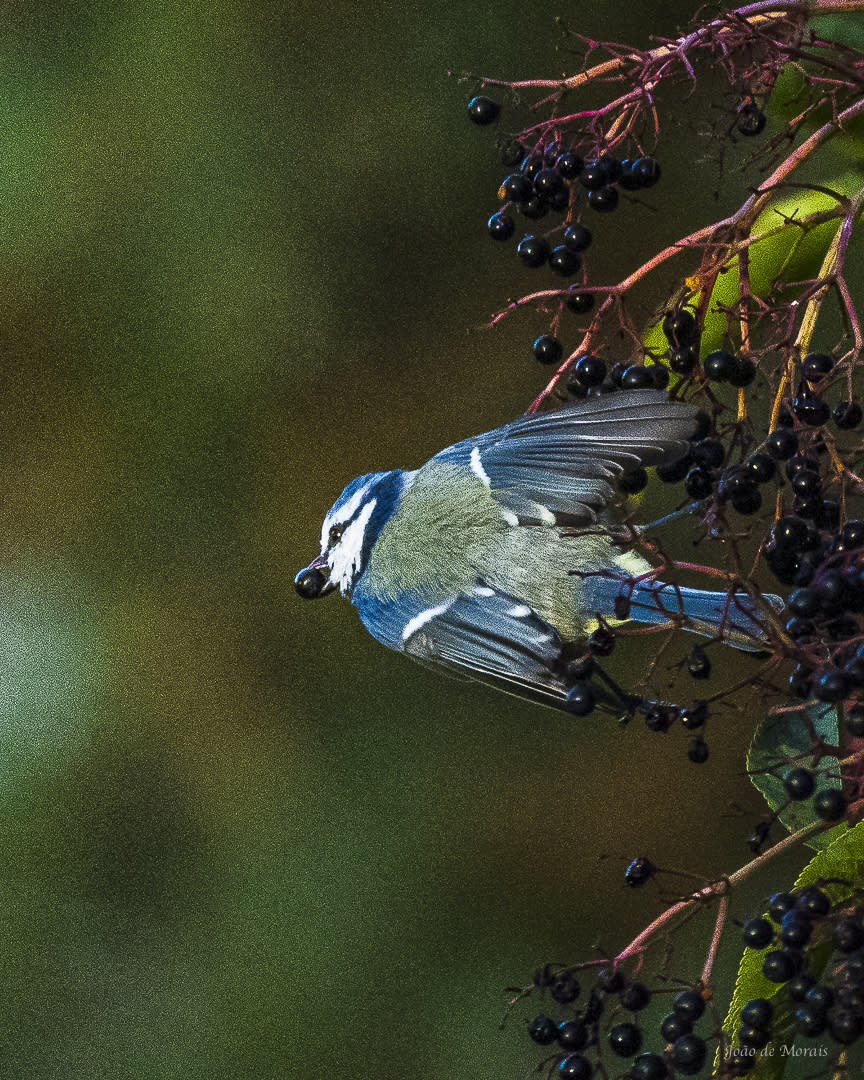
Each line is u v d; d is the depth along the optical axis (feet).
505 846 39.22
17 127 40.83
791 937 15.76
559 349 20.04
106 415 41.83
